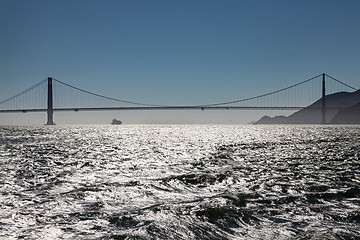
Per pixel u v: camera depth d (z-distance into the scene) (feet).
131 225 26.45
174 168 65.10
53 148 118.11
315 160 76.13
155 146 131.34
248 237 23.39
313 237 22.80
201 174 53.47
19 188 44.32
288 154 92.17
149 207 33.50
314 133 275.18
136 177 53.98
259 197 36.11
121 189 42.86
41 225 27.32
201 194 40.01
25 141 162.81
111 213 31.01
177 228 25.03
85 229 26.02
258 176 52.49
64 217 29.73
